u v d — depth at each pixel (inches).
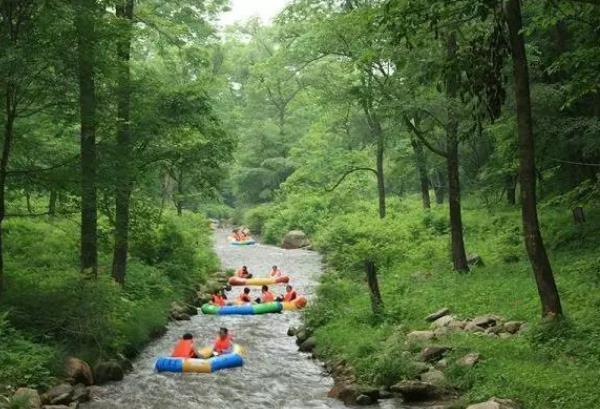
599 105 652.7
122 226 667.4
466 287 641.6
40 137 613.0
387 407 397.7
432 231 1049.5
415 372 428.5
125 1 574.9
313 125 1828.2
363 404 406.3
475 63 398.9
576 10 418.6
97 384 469.4
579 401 330.6
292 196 1806.1
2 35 467.8
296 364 536.4
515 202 1167.0
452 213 735.1
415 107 677.9
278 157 2162.9
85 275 520.4
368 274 611.5
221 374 504.4
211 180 788.0
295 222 1695.4
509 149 700.0
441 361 444.8
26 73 448.1
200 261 1024.2
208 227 1413.6
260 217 2016.5
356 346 507.2
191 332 673.0
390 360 437.4
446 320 539.2
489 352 435.5
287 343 625.9
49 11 467.5
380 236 1032.8
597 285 545.3
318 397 437.7
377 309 597.0
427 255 885.2
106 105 574.9
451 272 740.7
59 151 585.3
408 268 836.6
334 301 681.0
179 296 800.9
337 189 1700.3
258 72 1357.0
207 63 722.2
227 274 1099.3
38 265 680.4
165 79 718.5
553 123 642.8
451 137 712.4
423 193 1259.2
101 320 503.2
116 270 669.3
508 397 360.2
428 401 400.8
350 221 1311.5
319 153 1518.2
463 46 448.1
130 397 440.5
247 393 452.1
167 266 851.4
